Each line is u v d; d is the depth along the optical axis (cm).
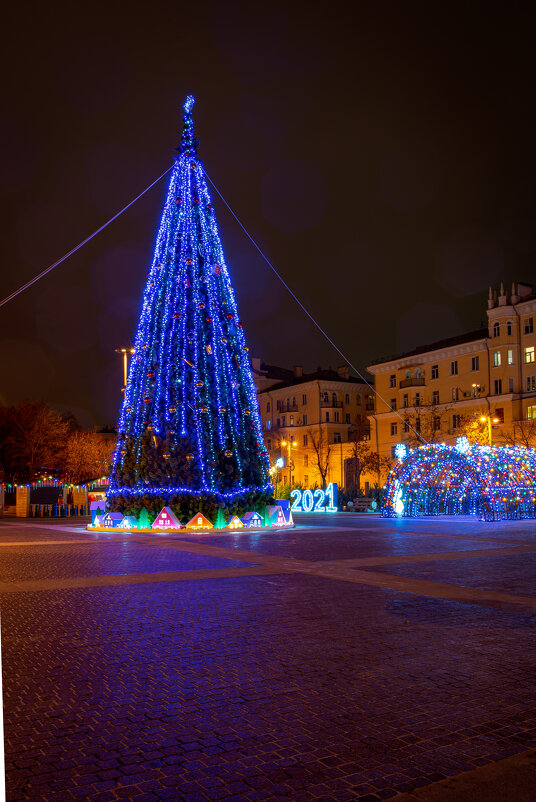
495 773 414
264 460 2873
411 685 586
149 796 388
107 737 473
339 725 493
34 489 4544
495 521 3108
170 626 820
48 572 1320
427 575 1252
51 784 402
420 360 7062
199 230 2902
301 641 742
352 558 1539
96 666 648
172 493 2631
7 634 781
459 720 503
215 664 653
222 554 1653
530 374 6009
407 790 393
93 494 4338
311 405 8512
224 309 2883
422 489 3706
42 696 560
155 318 2845
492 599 995
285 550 1742
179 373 2745
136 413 2797
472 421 5966
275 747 455
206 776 413
